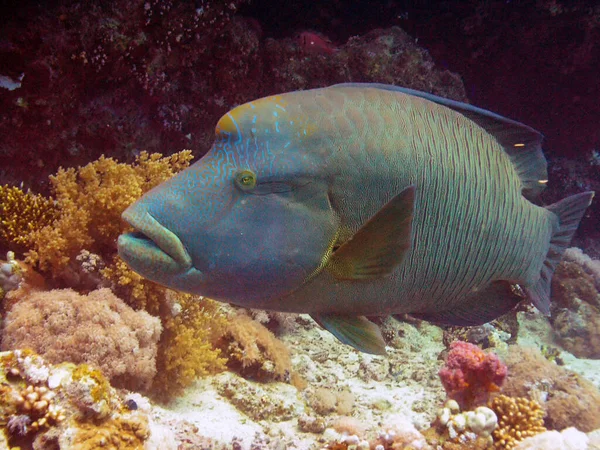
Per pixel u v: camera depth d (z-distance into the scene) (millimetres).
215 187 2176
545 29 10406
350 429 4418
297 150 2277
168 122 7051
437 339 7516
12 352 2682
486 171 2764
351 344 2633
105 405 2713
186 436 3498
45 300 3666
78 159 6375
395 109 2520
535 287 3301
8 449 2441
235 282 2268
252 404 4418
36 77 5793
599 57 10438
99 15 6059
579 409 5047
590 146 11875
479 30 11055
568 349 8984
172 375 4215
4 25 5633
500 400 4621
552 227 3273
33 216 4613
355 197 2373
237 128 2240
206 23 6906
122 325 3686
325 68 8484
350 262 2340
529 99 11773
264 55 8203
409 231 2225
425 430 4348
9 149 5875
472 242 2758
